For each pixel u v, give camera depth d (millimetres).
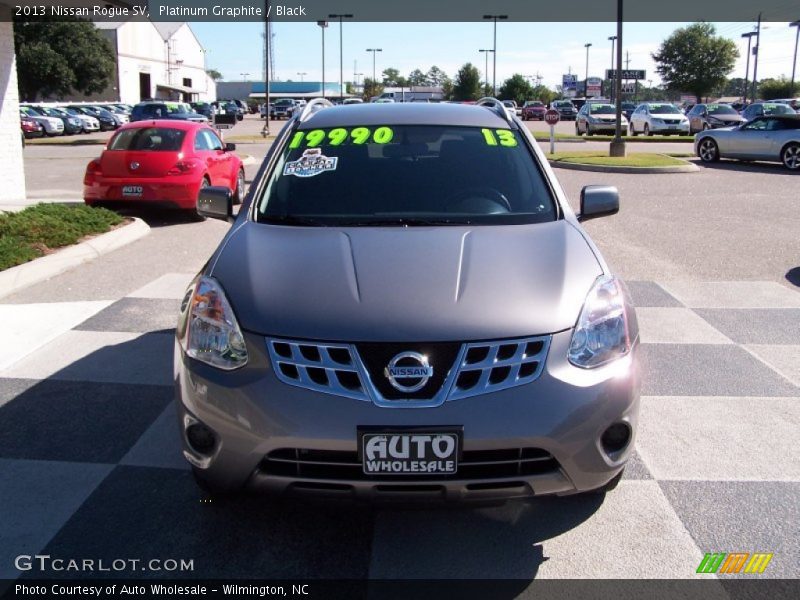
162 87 74000
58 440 4074
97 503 3465
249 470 2852
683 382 4941
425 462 2736
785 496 3531
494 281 3107
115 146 11328
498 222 3836
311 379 2814
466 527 3295
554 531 3262
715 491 3578
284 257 3355
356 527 3295
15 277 7160
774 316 6418
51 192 14930
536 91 98312
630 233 10195
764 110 34156
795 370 5168
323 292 3049
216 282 3252
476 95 85188
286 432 2754
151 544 3170
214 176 11992
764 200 13438
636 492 3570
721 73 77375
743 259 8555
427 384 2779
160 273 7852
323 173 4215
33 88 52688
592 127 34438
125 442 4055
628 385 2975
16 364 5199
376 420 2725
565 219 3871
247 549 3143
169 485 3621
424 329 2836
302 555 3107
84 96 62625
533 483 2809
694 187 15430
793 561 3047
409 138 4449
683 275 7844
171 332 5883
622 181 16500
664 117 33406
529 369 2850
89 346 5562
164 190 10961
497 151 4375
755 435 4168
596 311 3078
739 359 5379
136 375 4996
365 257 3307
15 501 3477
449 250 3373
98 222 9625
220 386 2885
